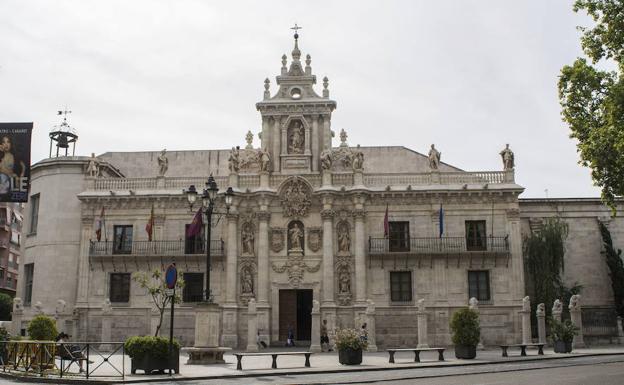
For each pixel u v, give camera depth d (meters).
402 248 46.84
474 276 46.38
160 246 47.50
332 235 46.75
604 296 50.00
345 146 49.66
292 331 45.75
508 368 25.31
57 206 49.19
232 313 45.69
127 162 57.47
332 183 47.75
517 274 45.78
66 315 47.41
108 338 41.50
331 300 45.62
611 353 33.88
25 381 22.12
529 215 51.56
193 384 20.84
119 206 48.38
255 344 39.81
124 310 46.62
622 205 51.28
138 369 23.42
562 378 20.25
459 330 31.84
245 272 47.00
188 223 47.97
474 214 46.97
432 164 47.94
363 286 45.72
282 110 49.59
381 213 47.34
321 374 24.52
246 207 47.88
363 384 20.23
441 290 45.94
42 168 50.50
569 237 51.09
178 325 46.19
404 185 47.69
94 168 49.38
